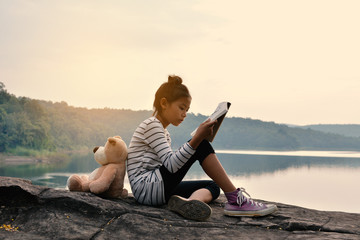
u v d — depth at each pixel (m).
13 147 121.38
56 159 124.50
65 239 1.78
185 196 2.52
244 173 119.19
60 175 81.12
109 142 2.36
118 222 1.99
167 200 2.28
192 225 2.03
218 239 1.84
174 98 2.29
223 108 2.04
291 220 2.14
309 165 156.62
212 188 2.46
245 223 2.11
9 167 95.81
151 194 2.24
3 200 2.06
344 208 67.25
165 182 2.20
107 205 2.11
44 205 2.07
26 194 2.07
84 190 2.35
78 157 140.25
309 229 2.04
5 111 124.00
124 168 2.44
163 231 1.91
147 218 2.04
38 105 141.00
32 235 1.80
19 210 2.05
